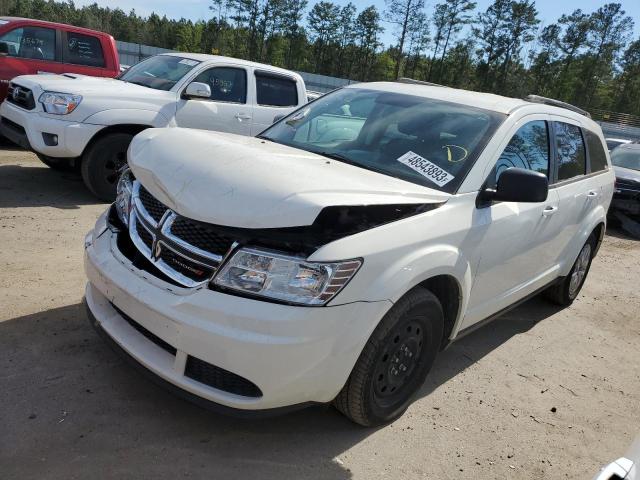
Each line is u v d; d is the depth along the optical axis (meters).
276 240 2.46
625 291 6.73
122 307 2.77
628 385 4.27
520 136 3.87
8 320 3.65
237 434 2.93
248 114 7.92
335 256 2.49
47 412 2.86
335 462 2.84
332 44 104.50
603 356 4.73
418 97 4.05
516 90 93.12
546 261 4.55
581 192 4.79
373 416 3.01
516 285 4.17
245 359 2.41
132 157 3.07
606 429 3.59
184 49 93.88
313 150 3.69
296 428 3.05
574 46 92.38
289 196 2.51
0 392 2.95
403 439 3.12
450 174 3.35
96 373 3.24
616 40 91.31
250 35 95.31
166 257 2.71
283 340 2.42
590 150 5.20
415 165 3.42
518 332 4.94
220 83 7.76
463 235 3.15
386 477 2.81
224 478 2.62
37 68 9.16
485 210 3.39
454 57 94.06
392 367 3.01
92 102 6.52
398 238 2.74
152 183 2.81
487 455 3.13
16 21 9.04
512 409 3.65
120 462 2.61
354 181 2.88
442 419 3.38
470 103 3.92
